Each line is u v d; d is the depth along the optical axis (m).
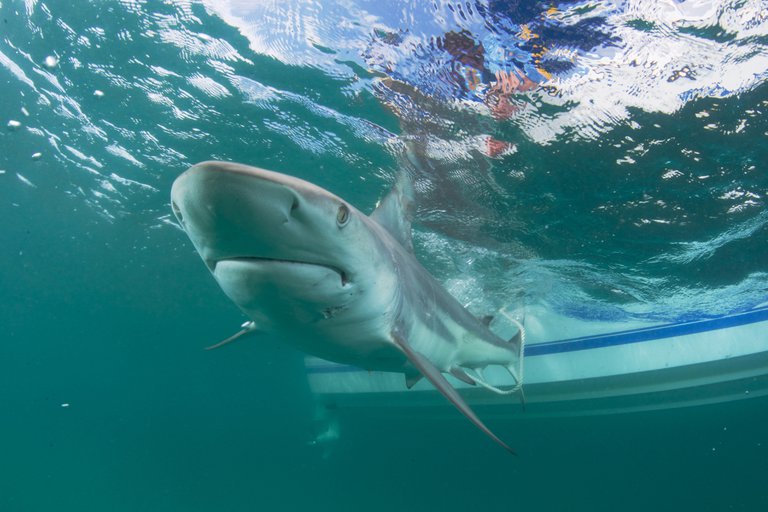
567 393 3.41
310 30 1.54
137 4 1.66
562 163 1.81
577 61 1.37
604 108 1.52
